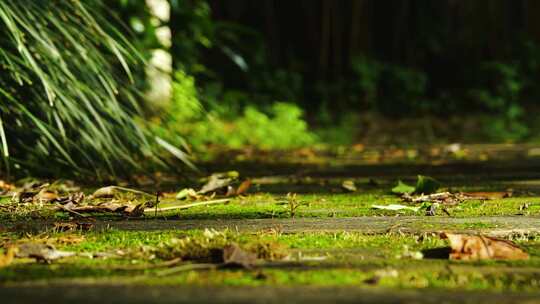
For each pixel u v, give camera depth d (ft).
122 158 19.61
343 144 38.04
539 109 54.39
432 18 59.88
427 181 16.26
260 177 21.63
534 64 57.77
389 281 7.80
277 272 8.23
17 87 17.49
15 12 16.01
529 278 8.00
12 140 18.37
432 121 50.24
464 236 9.45
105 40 17.37
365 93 56.13
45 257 9.04
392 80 56.80
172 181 19.26
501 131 43.24
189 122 28.22
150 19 29.45
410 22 60.03
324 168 25.03
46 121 17.74
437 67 59.77
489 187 18.08
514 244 9.50
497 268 8.52
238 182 19.12
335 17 58.70
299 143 36.65
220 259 9.01
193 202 14.96
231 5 58.29
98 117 16.71
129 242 10.39
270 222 12.32
